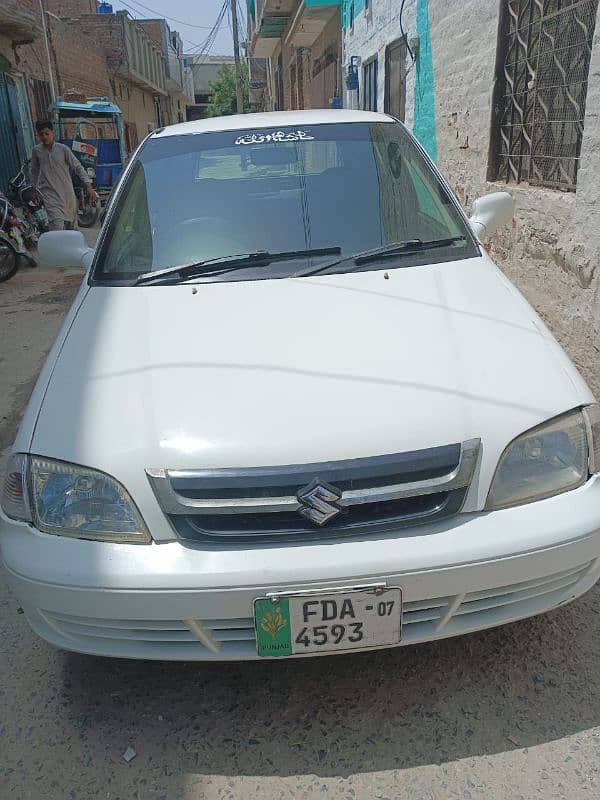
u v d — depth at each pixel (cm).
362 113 330
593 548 182
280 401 184
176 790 184
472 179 604
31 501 183
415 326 215
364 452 173
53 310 661
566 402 190
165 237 271
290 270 252
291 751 193
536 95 479
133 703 211
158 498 174
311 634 174
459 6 607
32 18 1112
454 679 212
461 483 175
